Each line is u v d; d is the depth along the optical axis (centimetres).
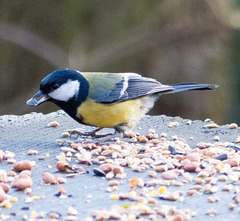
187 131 1106
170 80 2022
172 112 2005
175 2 2022
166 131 1105
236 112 2116
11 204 657
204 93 2023
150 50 2023
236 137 1056
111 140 1035
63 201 669
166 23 2030
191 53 2042
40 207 646
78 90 962
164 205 650
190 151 923
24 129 1116
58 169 812
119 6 2002
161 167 811
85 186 736
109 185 741
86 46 1975
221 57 2066
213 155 897
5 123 1167
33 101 954
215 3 2039
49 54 1939
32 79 1955
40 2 1952
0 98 1931
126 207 634
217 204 661
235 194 695
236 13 2069
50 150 952
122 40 1994
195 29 2036
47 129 1117
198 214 627
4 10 1945
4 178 743
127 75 1036
